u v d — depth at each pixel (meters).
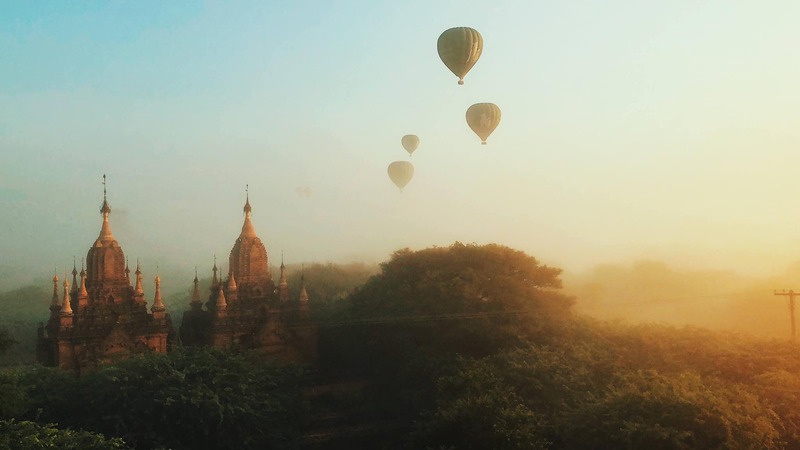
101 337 51.31
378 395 54.25
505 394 35.44
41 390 41.19
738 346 42.91
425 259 59.22
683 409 30.70
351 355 59.41
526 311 51.28
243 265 58.81
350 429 48.00
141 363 42.19
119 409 39.97
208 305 59.94
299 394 47.91
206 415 40.41
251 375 45.09
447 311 51.28
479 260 57.56
